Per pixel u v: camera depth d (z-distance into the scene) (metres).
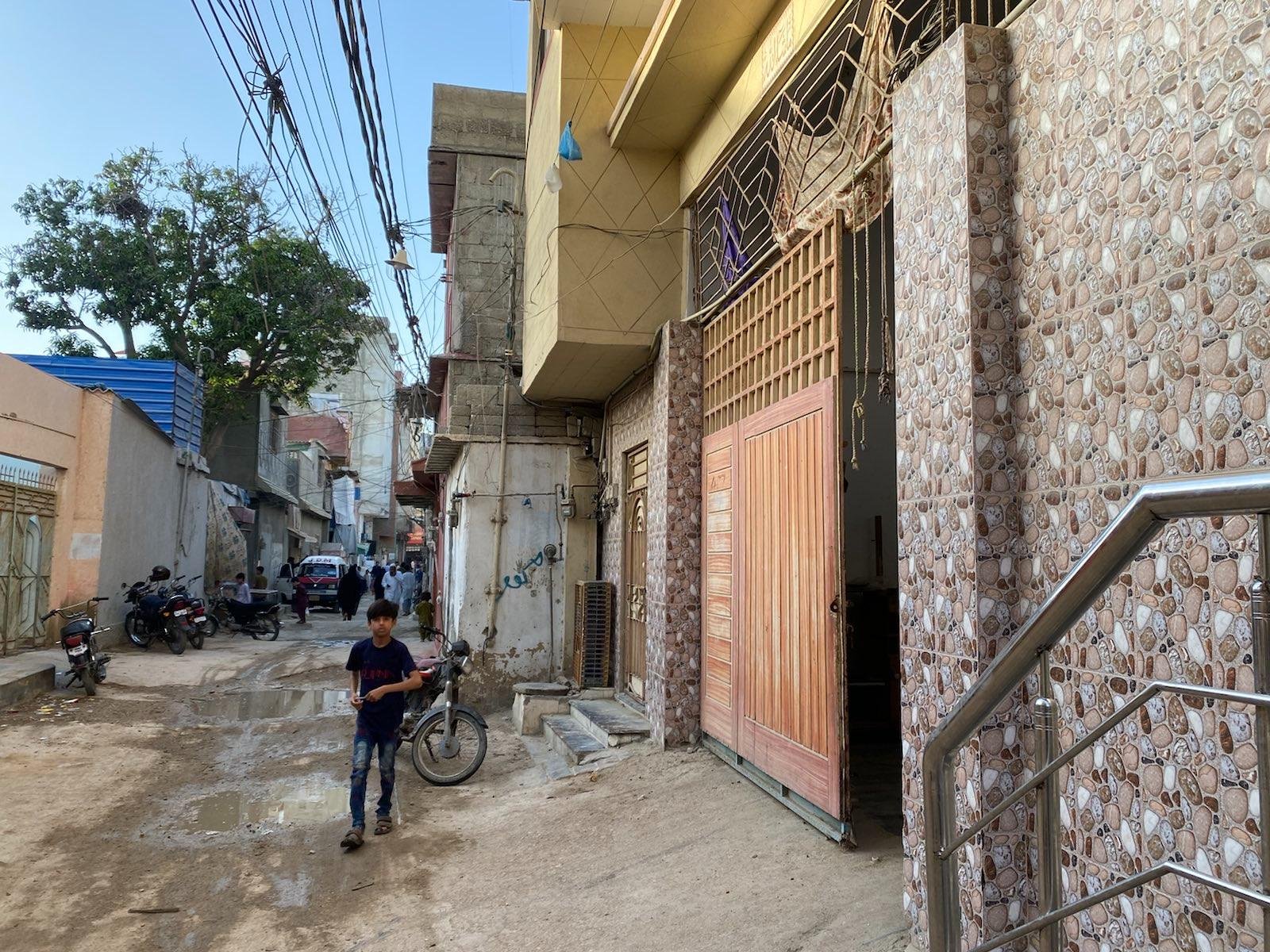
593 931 3.95
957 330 3.11
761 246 6.08
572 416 10.91
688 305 7.45
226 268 20.05
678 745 6.79
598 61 7.69
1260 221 2.13
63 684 10.32
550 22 7.66
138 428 15.38
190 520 18.89
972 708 1.93
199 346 19.88
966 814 2.95
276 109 5.66
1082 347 2.72
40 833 5.48
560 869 4.81
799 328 5.27
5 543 11.73
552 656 10.68
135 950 3.97
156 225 19.81
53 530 13.28
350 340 22.31
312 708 9.99
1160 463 2.41
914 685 3.36
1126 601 2.51
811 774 4.77
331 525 44.62
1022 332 3.00
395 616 5.89
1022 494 2.97
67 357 17.33
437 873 4.93
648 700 7.42
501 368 11.17
